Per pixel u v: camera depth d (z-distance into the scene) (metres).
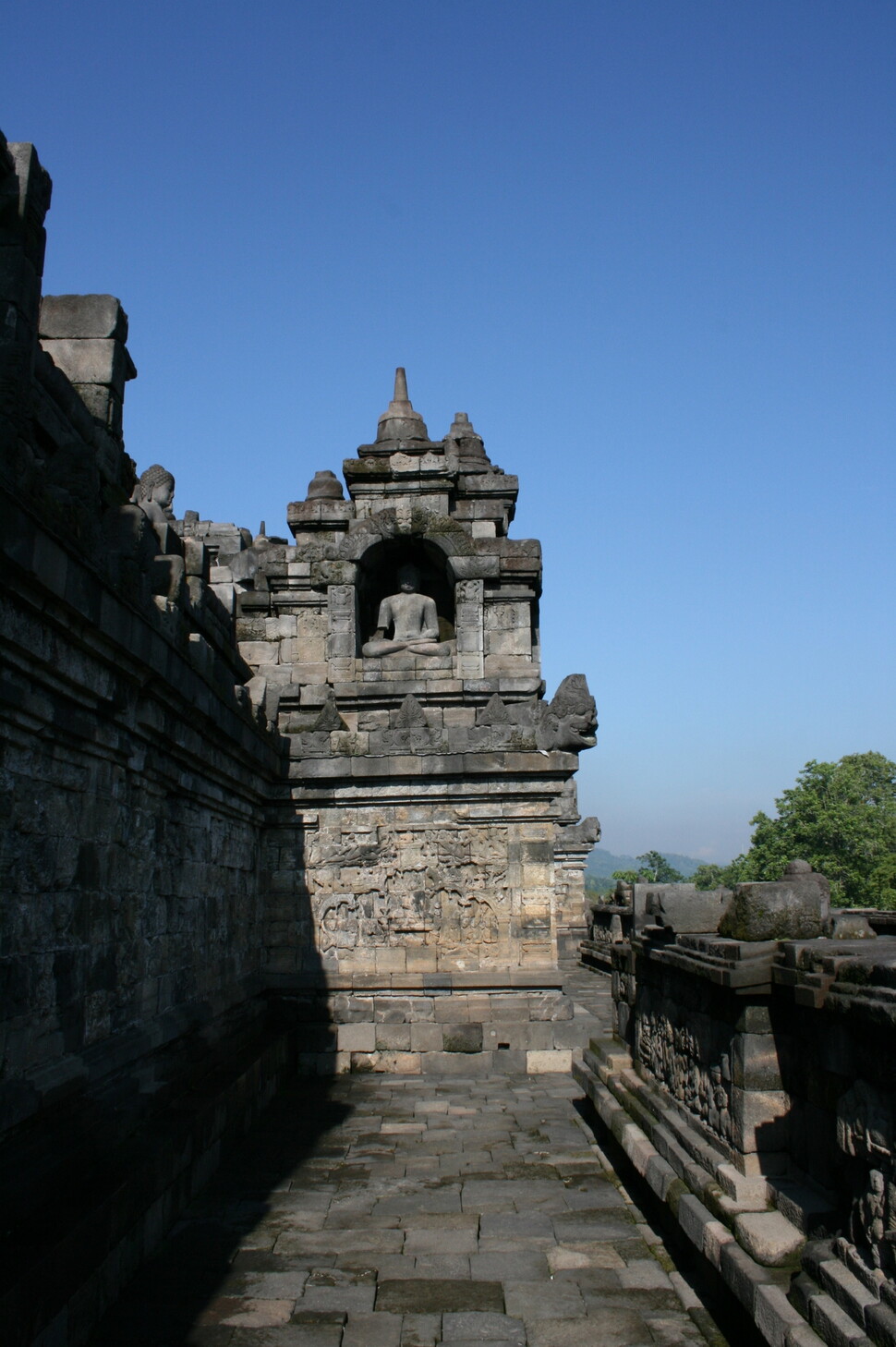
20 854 6.66
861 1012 5.32
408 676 21.03
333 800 16.48
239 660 15.38
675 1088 9.18
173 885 10.53
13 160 8.30
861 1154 5.39
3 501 5.75
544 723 16.67
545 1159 11.03
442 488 22.11
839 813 65.06
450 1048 15.83
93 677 7.68
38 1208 6.56
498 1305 7.30
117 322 11.75
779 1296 5.67
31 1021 6.81
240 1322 6.95
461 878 16.39
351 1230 8.80
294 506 22.14
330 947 16.25
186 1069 10.74
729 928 7.91
